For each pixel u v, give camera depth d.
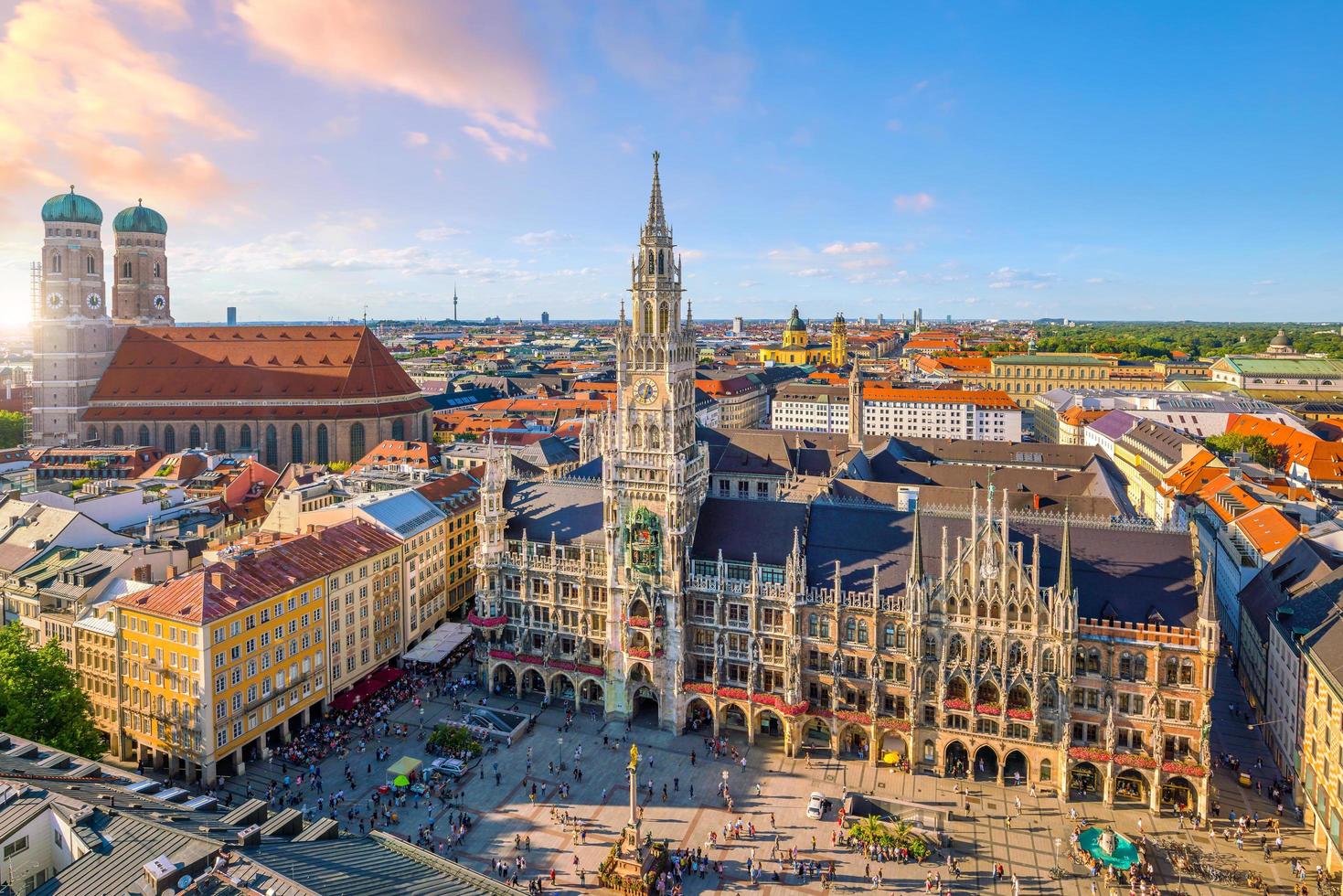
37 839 60.34
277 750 118.00
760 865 94.62
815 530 124.81
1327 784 93.69
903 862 94.75
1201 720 101.44
